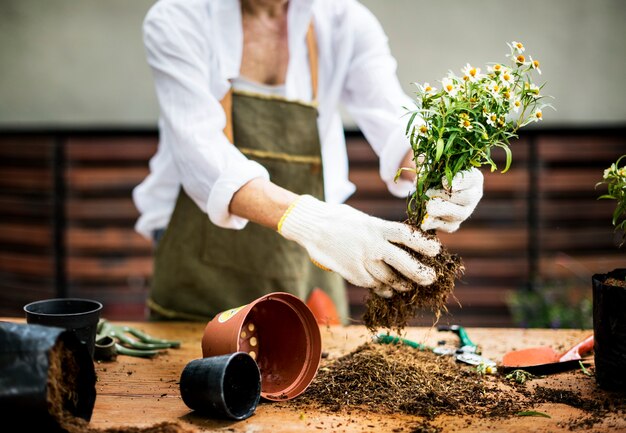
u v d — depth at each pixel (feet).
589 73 11.15
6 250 12.76
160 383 5.56
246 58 7.26
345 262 5.41
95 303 5.72
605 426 4.71
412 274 5.28
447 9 11.04
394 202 12.26
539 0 10.98
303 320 5.47
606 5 10.97
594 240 12.29
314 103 7.43
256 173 5.95
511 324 12.41
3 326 4.40
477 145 5.20
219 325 5.18
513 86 5.25
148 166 12.17
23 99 11.33
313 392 5.32
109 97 11.33
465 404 5.12
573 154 12.10
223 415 4.75
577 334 6.88
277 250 7.54
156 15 6.76
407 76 11.18
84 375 4.60
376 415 4.92
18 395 4.22
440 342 6.55
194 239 7.48
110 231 12.35
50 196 12.32
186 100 6.48
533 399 5.21
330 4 7.54
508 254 12.37
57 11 11.12
